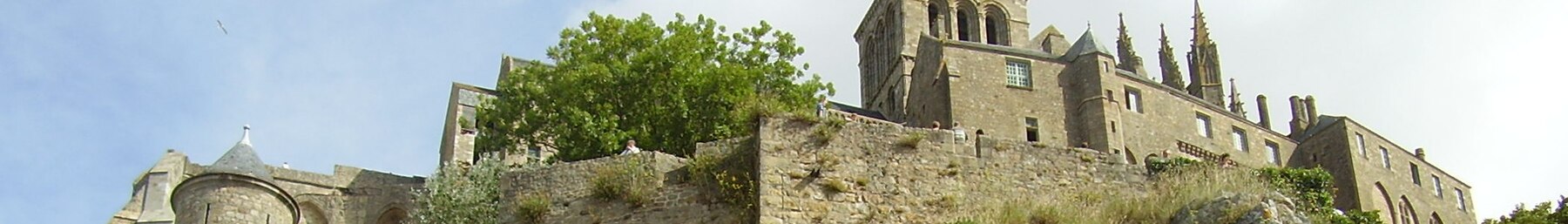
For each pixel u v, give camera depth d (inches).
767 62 2364.7
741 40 2389.3
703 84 2188.7
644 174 1728.6
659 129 2160.4
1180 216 1614.2
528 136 2212.1
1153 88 3058.6
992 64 2930.6
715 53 2351.1
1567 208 2033.7
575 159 2087.8
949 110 2842.0
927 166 1706.4
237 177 1711.4
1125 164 1779.0
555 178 1774.1
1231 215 1571.1
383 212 2004.2
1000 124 2849.4
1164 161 1824.6
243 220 1684.3
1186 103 3120.1
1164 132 3011.8
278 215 1732.3
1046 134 2869.1
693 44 2290.8
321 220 1982.0
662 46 2236.7
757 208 1640.0
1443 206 3449.8
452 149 2719.0
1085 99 2918.3
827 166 1674.5
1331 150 3253.0
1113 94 2930.6
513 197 1785.2
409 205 1978.3
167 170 1983.3
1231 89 3713.1
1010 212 1620.3
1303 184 2022.6
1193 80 3762.3
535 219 1736.0
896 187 1679.4
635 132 2119.8
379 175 2046.0
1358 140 3253.0
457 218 1774.1
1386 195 3243.1
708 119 2164.1
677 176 1715.1
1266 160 3221.0
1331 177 2050.9
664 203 1692.9
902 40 3479.3
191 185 1710.1
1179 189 1705.2
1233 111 3651.6
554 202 1748.3
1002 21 3727.9
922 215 1663.4
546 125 2208.4
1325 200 1994.3
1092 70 2942.9
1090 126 2881.4
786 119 1705.2
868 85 3779.5
